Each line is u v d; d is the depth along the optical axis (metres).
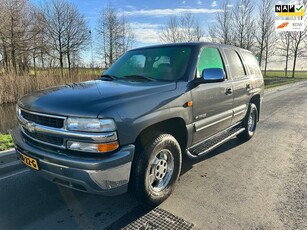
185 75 3.55
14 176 3.97
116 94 2.80
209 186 3.73
